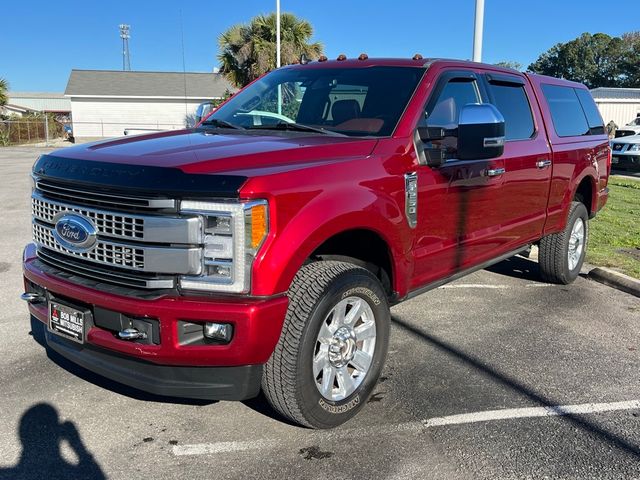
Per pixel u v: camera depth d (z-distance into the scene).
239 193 2.73
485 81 4.69
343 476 2.96
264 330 2.81
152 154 3.06
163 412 3.55
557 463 3.09
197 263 2.78
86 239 3.00
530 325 5.15
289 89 4.50
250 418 3.50
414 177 3.70
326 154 3.33
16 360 4.19
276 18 22.69
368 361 3.52
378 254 3.73
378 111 3.92
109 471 2.96
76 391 3.77
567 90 6.17
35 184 3.37
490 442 3.28
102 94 42.56
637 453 3.20
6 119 39.62
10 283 6.00
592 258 7.45
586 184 6.48
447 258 4.18
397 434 3.35
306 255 2.96
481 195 4.40
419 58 4.39
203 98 43.91
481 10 8.62
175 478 2.92
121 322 2.91
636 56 71.56
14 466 2.98
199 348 2.81
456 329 5.02
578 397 3.84
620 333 5.00
